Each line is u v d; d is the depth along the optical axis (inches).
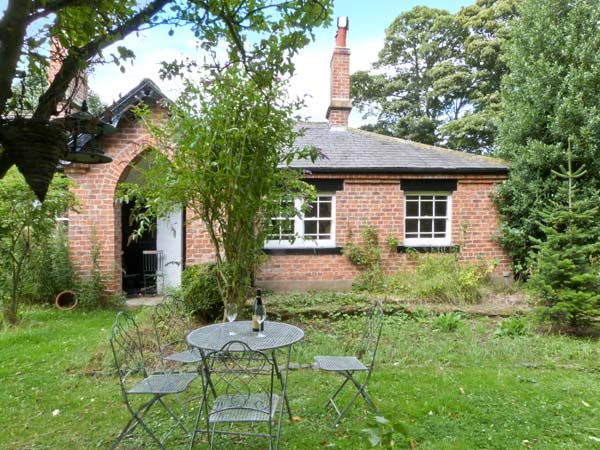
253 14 112.7
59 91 87.0
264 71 123.2
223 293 212.4
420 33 938.1
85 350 208.8
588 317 230.7
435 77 893.2
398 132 922.7
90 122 117.0
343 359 151.2
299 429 133.2
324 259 358.9
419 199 372.5
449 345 211.0
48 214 262.1
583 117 338.6
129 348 168.6
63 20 88.0
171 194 195.0
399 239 364.2
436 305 283.7
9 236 256.2
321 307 270.8
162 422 140.5
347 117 443.2
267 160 196.9
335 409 144.3
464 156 394.3
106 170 324.8
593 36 352.5
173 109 192.9
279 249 354.3
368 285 346.0
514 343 210.5
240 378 162.9
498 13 778.2
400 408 145.2
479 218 370.3
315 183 356.2
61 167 320.5
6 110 85.1
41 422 139.9
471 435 127.5
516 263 367.9
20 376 178.7
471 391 158.9
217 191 195.9
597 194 323.9
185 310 228.4
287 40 117.2
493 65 804.0
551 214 247.9
